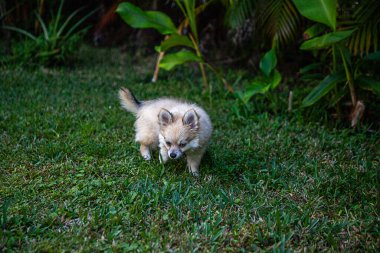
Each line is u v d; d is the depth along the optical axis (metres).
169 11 2.70
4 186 1.15
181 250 0.92
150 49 2.78
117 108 1.84
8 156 1.33
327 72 2.03
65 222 1.02
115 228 0.98
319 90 1.56
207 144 1.33
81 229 0.97
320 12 1.39
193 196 1.16
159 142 1.34
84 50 2.76
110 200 1.12
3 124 1.56
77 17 2.97
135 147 1.45
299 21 1.84
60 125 1.60
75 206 1.08
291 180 1.26
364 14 1.52
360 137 1.57
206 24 2.67
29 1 2.71
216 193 1.18
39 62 2.38
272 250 0.93
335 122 1.73
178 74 2.42
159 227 1.01
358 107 1.62
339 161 1.40
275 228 1.01
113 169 1.29
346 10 1.68
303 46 1.38
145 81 2.30
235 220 1.04
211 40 2.64
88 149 1.40
